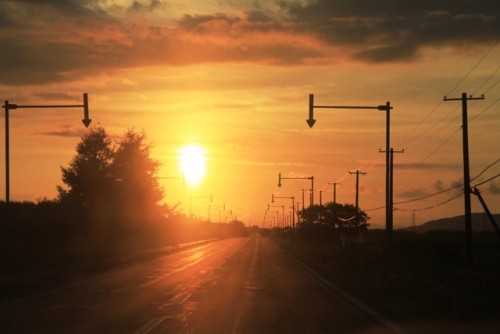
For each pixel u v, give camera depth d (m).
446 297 21.02
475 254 55.97
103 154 68.88
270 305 20.34
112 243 60.56
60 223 50.38
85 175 66.06
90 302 20.98
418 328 15.27
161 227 80.88
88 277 32.34
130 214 68.62
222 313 18.22
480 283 25.47
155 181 72.62
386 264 38.03
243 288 26.58
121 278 31.84
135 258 52.66
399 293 23.52
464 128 37.94
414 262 38.03
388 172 44.38
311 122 30.55
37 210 54.19
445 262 40.91
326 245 74.12
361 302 21.23
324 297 22.95
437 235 89.38
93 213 62.00
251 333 14.54
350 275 33.25
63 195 65.56
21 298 22.11
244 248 83.69
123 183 68.81
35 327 15.33
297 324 16.02
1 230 42.09
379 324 15.98
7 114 33.22
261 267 42.22
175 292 24.69
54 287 26.47
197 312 18.44
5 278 28.58
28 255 37.50
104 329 15.05
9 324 15.83
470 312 17.88
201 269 39.75
